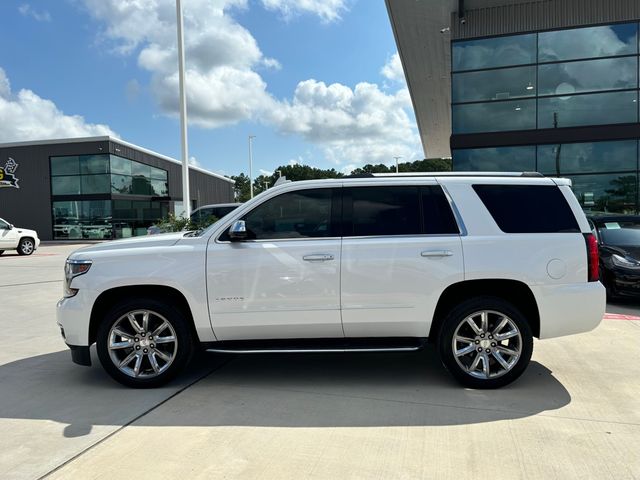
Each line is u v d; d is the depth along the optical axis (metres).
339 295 4.46
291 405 4.18
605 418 3.84
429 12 16.22
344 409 4.08
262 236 4.61
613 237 8.82
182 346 4.59
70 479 3.04
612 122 14.90
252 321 4.53
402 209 4.63
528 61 15.57
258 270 4.49
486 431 3.63
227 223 4.64
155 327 4.66
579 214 4.60
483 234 4.51
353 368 5.17
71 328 4.57
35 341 6.54
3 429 3.77
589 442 3.44
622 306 8.19
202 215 13.84
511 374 4.44
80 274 4.59
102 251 4.65
